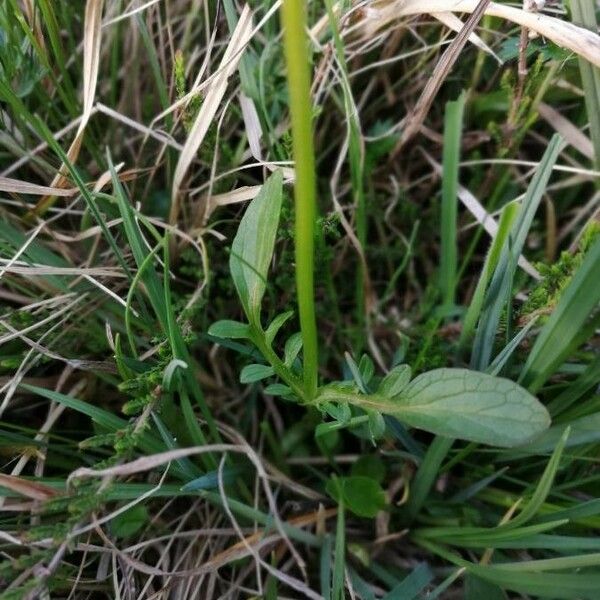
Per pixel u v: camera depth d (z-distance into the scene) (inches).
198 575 7.0
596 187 8.6
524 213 6.7
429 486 7.2
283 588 7.4
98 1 7.1
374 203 9.0
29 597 5.3
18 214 8.2
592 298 5.8
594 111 6.9
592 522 6.6
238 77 8.0
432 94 7.6
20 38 7.6
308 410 7.7
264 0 7.6
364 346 8.9
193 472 6.7
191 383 6.7
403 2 7.5
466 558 7.4
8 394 6.6
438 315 8.3
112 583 6.8
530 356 6.5
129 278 7.0
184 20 8.8
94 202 7.0
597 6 7.3
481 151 9.3
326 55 7.7
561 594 6.1
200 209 8.1
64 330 7.2
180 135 8.3
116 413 8.0
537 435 5.3
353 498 7.2
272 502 5.8
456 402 5.6
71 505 5.1
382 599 6.6
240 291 5.9
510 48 7.3
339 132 9.2
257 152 7.4
